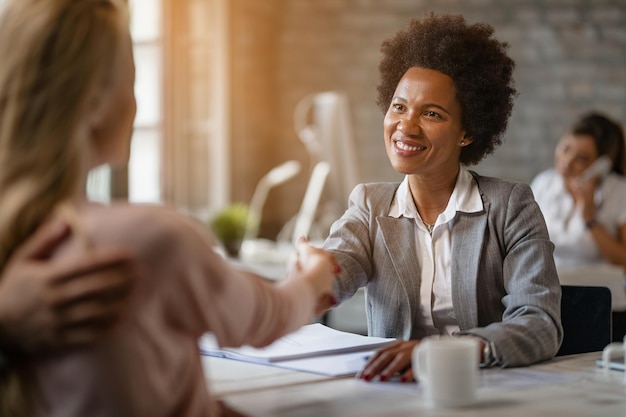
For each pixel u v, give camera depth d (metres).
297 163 5.91
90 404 0.87
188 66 5.53
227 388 1.18
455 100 1.58
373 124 5.81
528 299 1.46
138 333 0.87
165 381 0.90
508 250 1.56
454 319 1.59
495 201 1.59
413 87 1.58
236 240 3.73
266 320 1.03
